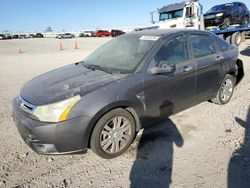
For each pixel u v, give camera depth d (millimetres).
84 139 2945
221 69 4621
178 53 3898
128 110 3318
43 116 2846
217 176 2820
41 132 2812
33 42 35469
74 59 13500
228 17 14734
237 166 2982
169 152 3328
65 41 35969
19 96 3387
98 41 33531
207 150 3344
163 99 3641
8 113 4902
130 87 3217
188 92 4023
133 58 3625
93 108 2906
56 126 2799
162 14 14820
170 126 4059
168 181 2773
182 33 4070
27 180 2857
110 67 3676
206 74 4281
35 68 10508
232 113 4531
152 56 3541
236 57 5117
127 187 2709
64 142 2865
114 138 3193
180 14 13797
